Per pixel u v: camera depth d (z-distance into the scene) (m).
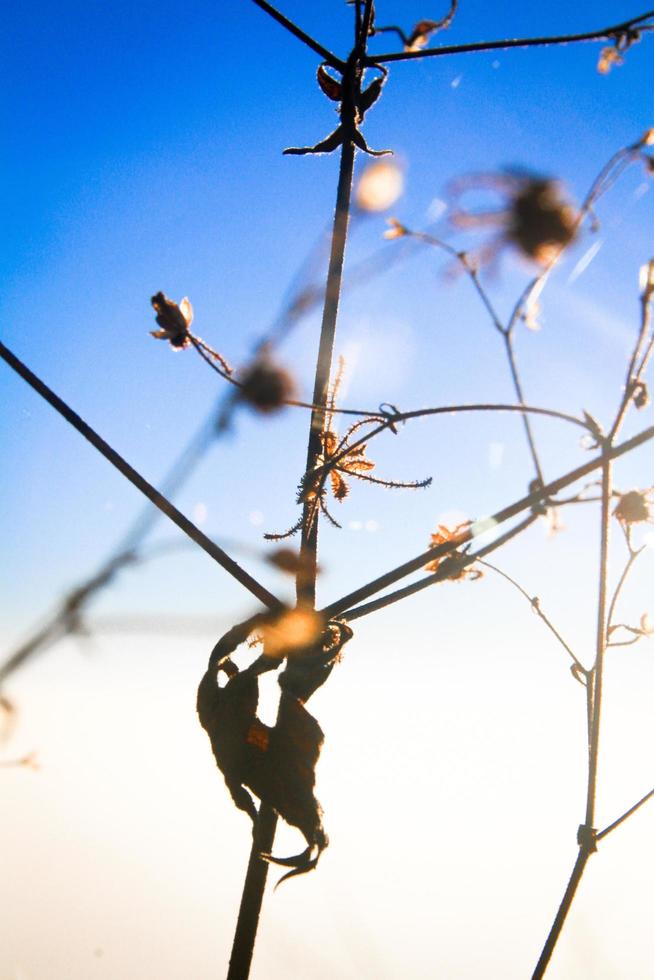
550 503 0.23
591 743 0.23
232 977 0.23
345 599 0.24
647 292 0.22
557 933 0.23
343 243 0.24
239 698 0.23
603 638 0.23
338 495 0.24
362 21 0.26
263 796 0.23
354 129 0.25
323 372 0.24
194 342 0.22
